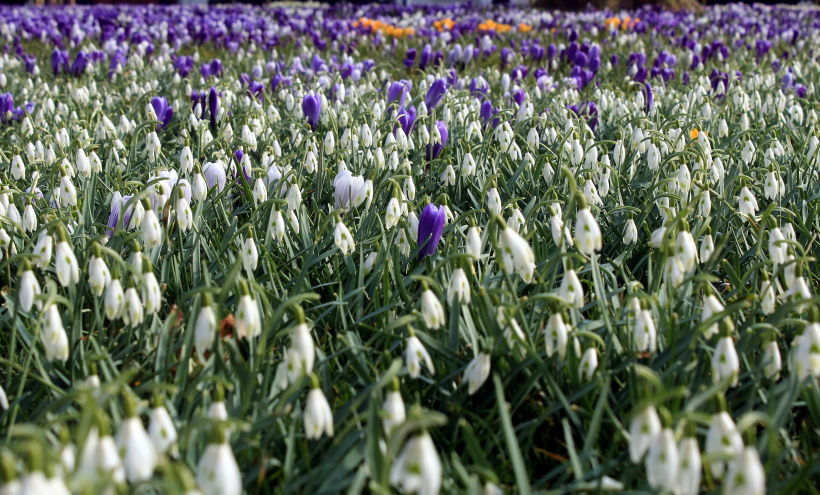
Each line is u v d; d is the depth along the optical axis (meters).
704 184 3.27
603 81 8.46
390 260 2.97
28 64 8.68
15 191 2.90
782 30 15.33
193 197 3.48
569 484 2.04
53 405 1.78
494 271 2.97
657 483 1.53
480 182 4.05
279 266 3.09
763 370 2.19
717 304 2.26
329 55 10.94
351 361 2.31
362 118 4.71
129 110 6.25
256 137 5.09
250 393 2.00
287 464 1.90
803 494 2.06
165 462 1.49
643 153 4.59
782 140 5.32
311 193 4.03
